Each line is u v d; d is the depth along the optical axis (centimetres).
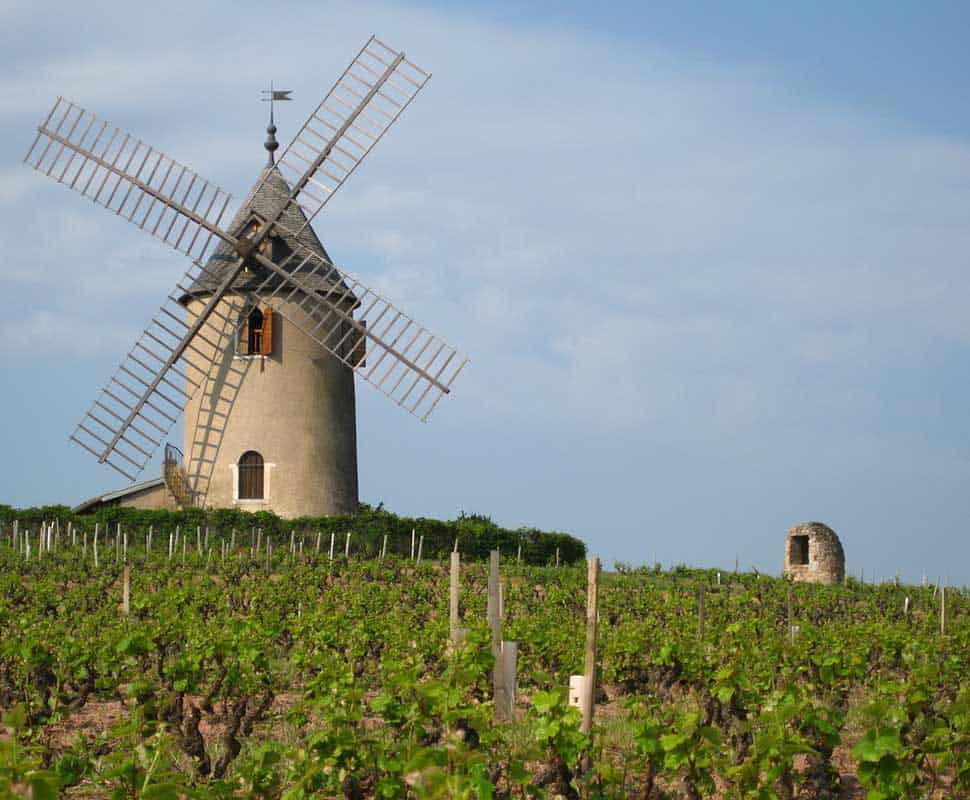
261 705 2856
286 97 7200
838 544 7606
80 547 6675
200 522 6862
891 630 3934
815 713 2041
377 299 6950
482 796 1570
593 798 1988
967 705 2081
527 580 6512
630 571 7225
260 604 5000
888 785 1788
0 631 3997
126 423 7031
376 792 1859
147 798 1488
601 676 3412
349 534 6912
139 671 3375
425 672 3133
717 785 2316
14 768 1384
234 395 7062
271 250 7000
